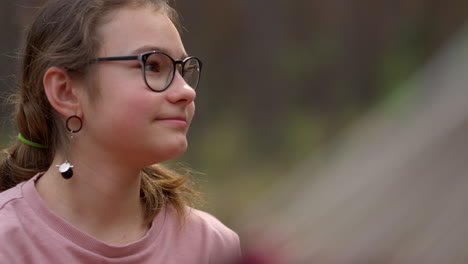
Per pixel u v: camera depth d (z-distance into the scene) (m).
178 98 1.48
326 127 14.79
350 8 17.56
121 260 1.51
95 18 1.52
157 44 1.51
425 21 17.00
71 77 1.55
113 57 1.49
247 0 16.95
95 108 1.52
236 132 14.72
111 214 1.59
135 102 1.47
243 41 16.97
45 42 1.59
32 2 8.24
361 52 17.39
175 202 1.78
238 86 16.58
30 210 1.50
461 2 16.38
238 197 9.43
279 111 16.25
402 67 16.59
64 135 1.61
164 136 1.48
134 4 1.54
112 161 1.55
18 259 1.41
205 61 16.61
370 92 16.67
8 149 1.83
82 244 1.47
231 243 1.83
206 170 12.34
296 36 17.44
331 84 16.89
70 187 1.57
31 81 1.65
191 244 1.72
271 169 11.91
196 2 16.64
